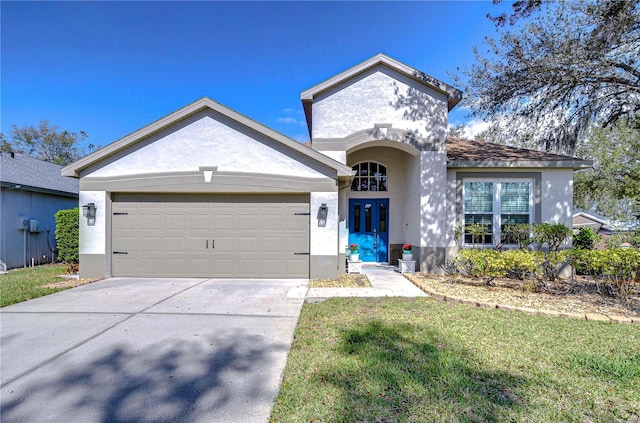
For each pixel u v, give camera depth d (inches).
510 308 236.4
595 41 313.0
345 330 193.6
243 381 138.5
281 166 362.6
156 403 122.2
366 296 285.6
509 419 108.2
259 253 368.2
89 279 354.6
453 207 410.9
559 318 217.6
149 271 368.5
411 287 323.3
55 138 1483.8
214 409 118.4
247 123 354.0
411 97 403.9
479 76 385.7
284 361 157.5
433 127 404.2
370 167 487.2
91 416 114.6
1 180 436.8
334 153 399.5
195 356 163.0
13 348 172.2
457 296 270.5
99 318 222.8
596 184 743.1
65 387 133.5
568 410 113.0
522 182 413.7
